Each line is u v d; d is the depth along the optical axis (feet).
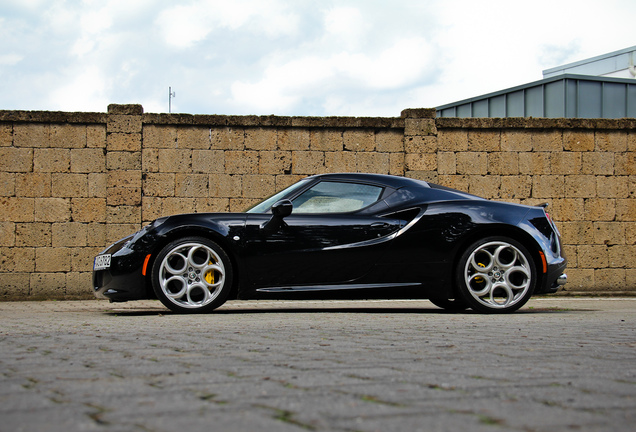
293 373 7.85
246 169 32.17
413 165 32.81
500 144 33.37
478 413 5.59
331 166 32.63
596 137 33.58
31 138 30.99
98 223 31.17
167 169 31.71
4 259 30.55
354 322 15.43
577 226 33.24
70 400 6.25
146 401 6.15
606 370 8.11
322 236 18.44
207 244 18.39
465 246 18.65
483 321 15.83
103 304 27.37
